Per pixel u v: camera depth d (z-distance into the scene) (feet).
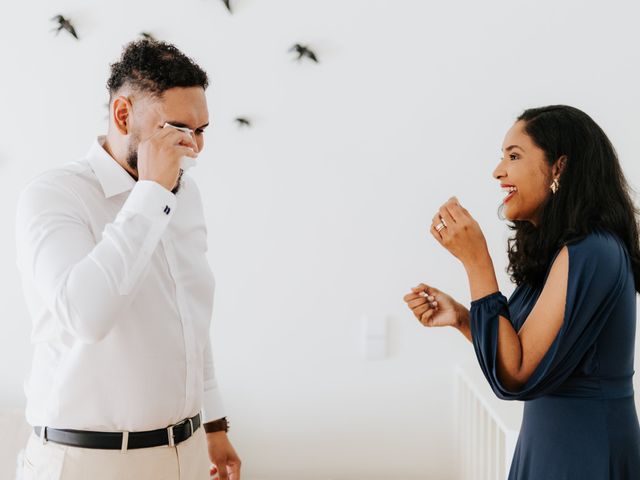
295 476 6.98
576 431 3.38
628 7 6.64
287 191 6.88
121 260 3.11
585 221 3.39
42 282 3.20
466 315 4.12
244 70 6.81
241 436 6.98
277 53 6.80
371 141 6.84
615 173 3.55
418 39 6.77
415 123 6.81
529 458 3.57
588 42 6.68
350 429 6.97
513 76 6.75
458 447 6.84
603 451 3.34
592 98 6.70
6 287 6.93
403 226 6.87
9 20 6.80
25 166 6.89
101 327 3.09
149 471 3.57
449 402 6.92
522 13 6.72
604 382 3.38
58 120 6.88
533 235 3.69
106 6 6.79
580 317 3.27
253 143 6.86
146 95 3.46
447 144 6.81
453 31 6.75
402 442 6.95
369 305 6.91
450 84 6.78
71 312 3.06
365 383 6.95
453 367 6.91
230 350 6.95
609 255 3.31
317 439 6.98
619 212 3.47
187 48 6.81
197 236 4.11
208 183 6.87
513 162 3.61
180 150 3.29
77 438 3.50
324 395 6.97
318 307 6.93
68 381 3.47
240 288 6.93
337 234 6.89
